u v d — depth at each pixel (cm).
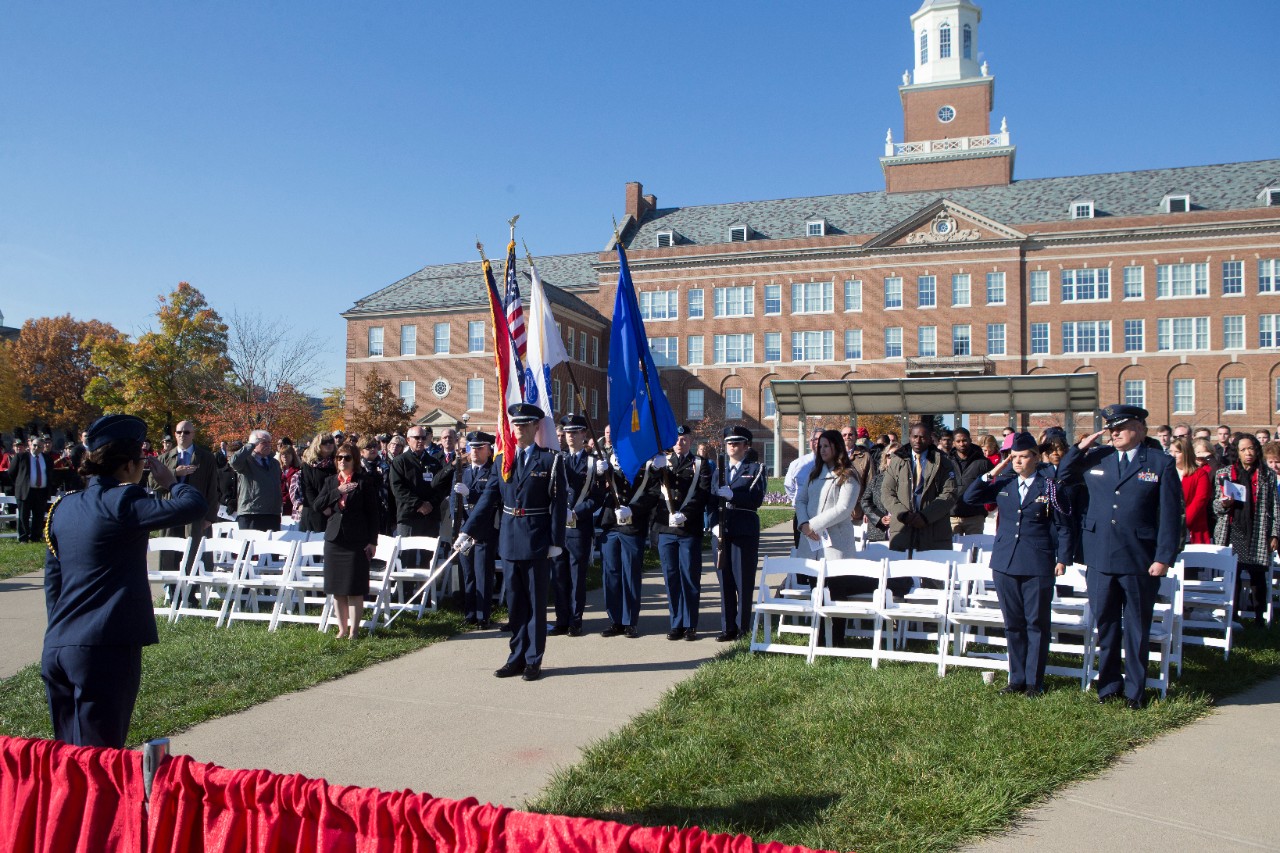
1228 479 1048
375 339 5975
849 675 755
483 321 5716
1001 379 2259
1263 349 4975
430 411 5741
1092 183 5644
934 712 641
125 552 446
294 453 1503
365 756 593
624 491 960
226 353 5175
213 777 329
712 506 956
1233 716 663
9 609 1112
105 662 433
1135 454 691
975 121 6178
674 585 938
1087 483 704
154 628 455
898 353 5516
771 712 655
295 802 318
